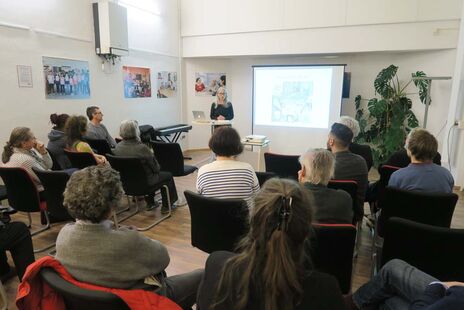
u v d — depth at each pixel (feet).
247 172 6.33
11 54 11.99
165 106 21.17
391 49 16.56
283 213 2.41
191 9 20.98
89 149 10.80
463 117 14.37
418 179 6.63
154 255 4.00
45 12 13.14
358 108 20.01
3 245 6.23
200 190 6.46
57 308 3.40
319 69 19.56
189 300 4.88
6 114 12.00
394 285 4.29
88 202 3.58
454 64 15.75
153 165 10.58
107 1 15.35
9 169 8.05
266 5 18.76
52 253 8.68
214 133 6.66
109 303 3.06
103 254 3.54
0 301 6.72
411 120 17.37
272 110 21.27
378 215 7.81
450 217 6.17
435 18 15.46
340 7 17.11
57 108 14.01
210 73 23.21
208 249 6.28
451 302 2.72
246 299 2.34
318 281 2.44
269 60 22.53
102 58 16.14
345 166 7.47
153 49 19.56
